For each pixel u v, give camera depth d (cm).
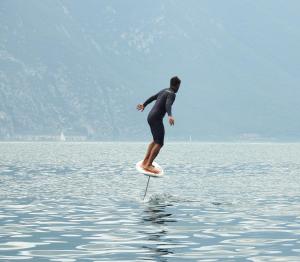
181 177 3775
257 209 2084
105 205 2183
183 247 1377
